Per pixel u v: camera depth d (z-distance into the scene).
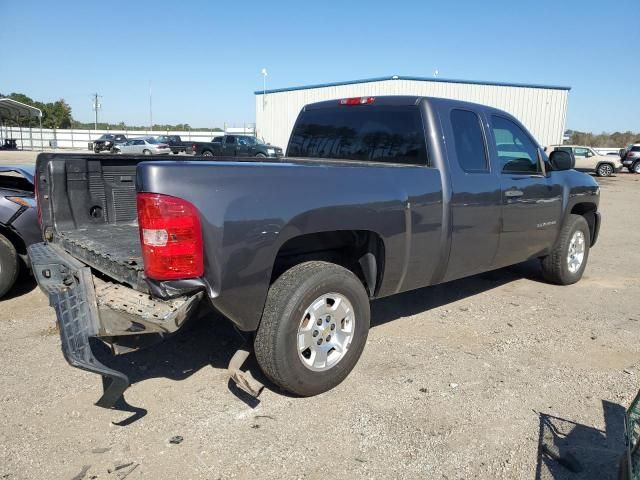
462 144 4.54
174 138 41.12
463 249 4.51
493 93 31.98
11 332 4.59
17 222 5.23
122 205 4.93
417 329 4.83
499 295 5.98
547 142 34.09
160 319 2.77
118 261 3.30
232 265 3.00
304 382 3.41
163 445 3.01
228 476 2.76
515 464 2.91
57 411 3.34
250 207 3.04
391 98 4.63
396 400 3.54
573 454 3.00
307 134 5.39
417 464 2.88
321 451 2.98
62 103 81.44
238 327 3.21
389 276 3.95
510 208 4.95
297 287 3.29
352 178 3.59
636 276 7.03
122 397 3.53
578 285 6.50
